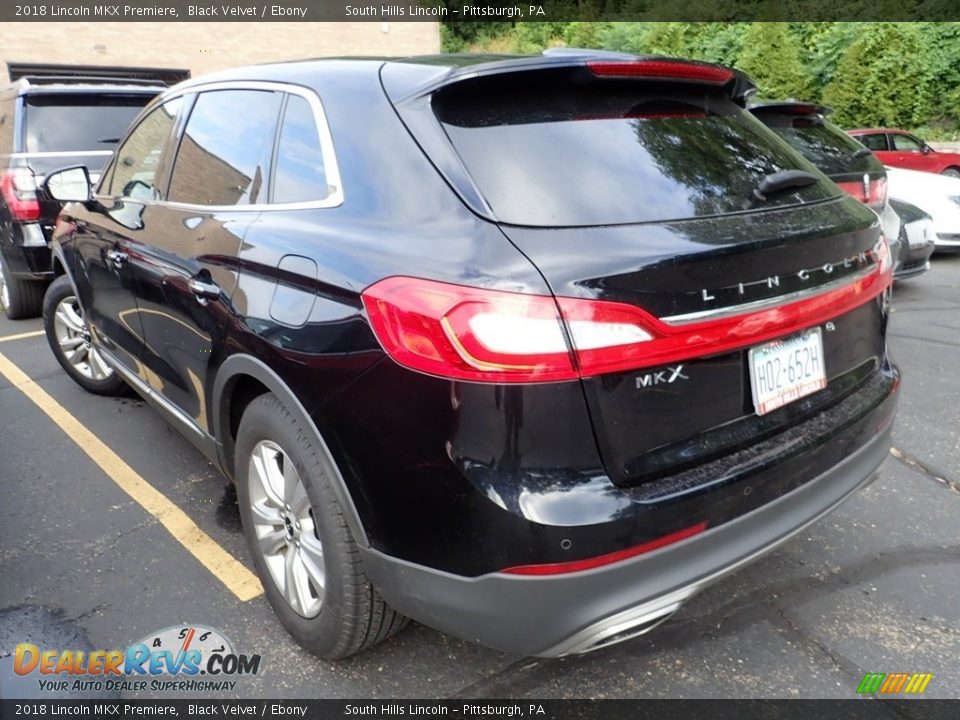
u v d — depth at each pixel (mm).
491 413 1643
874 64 16703
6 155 5699
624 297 1659
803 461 2018
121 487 3379
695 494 1773
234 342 2289
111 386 4309
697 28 19641
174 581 2713
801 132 5207
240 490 2463
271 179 2369
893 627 2480
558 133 1950
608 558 1682
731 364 1898
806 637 2441
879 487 3375
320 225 2078
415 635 2451
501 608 1723
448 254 1729
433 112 1938
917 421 4078
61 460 3633
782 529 2006
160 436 3895
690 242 1776
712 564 1851
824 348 2189
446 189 1834
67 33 14180
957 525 3062
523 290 1622
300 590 2268
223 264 2369
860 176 5184
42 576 2734
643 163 1980
